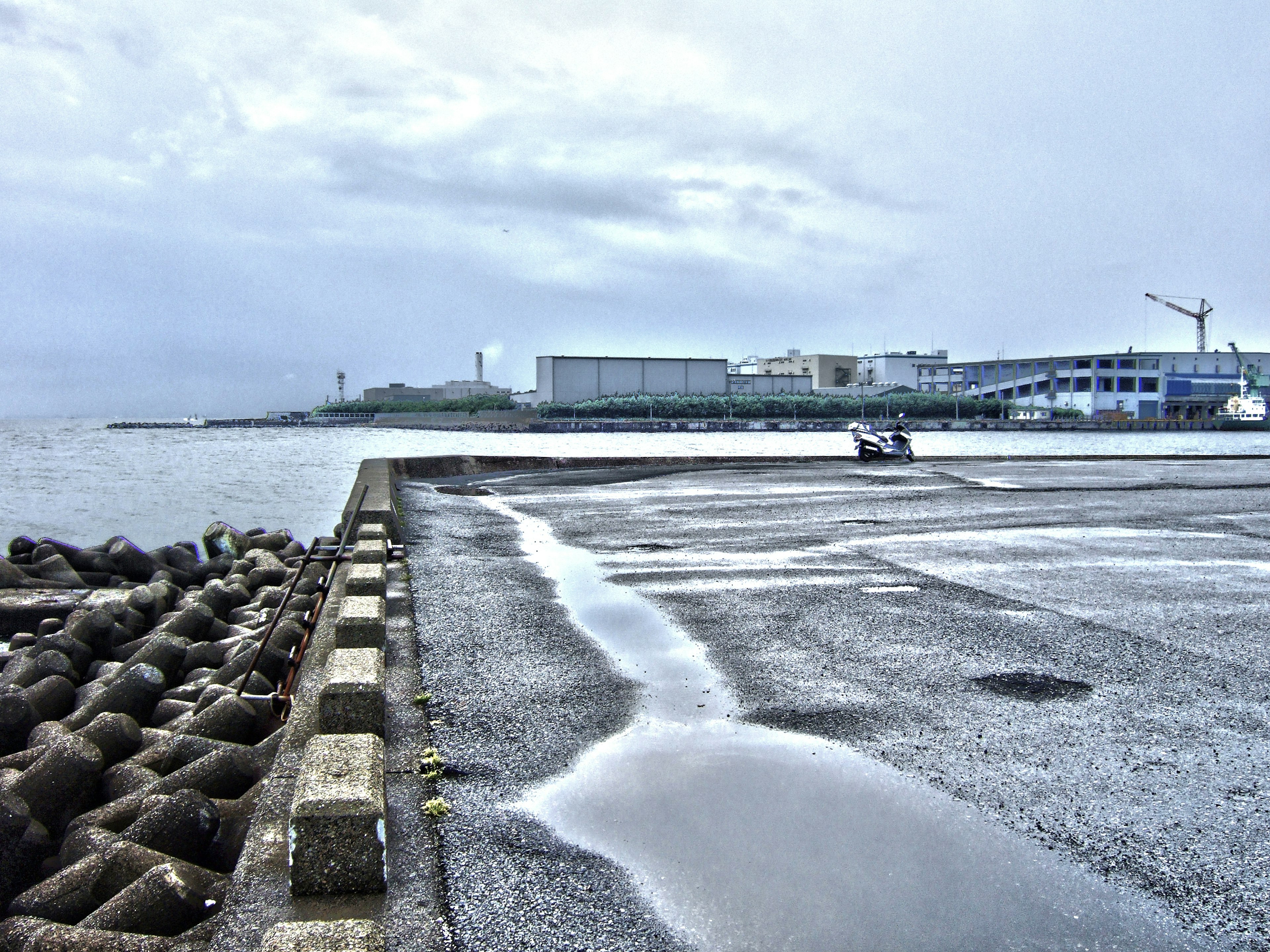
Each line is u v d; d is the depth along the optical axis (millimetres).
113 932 3705
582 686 5480
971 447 82500
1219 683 5559
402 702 5117
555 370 138125
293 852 2969
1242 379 132500
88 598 14938
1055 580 8812
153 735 6590
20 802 5125
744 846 3516
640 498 16938
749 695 5332
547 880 3229
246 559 16125
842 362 159625
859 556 10312
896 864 3391
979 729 4793
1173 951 2875
